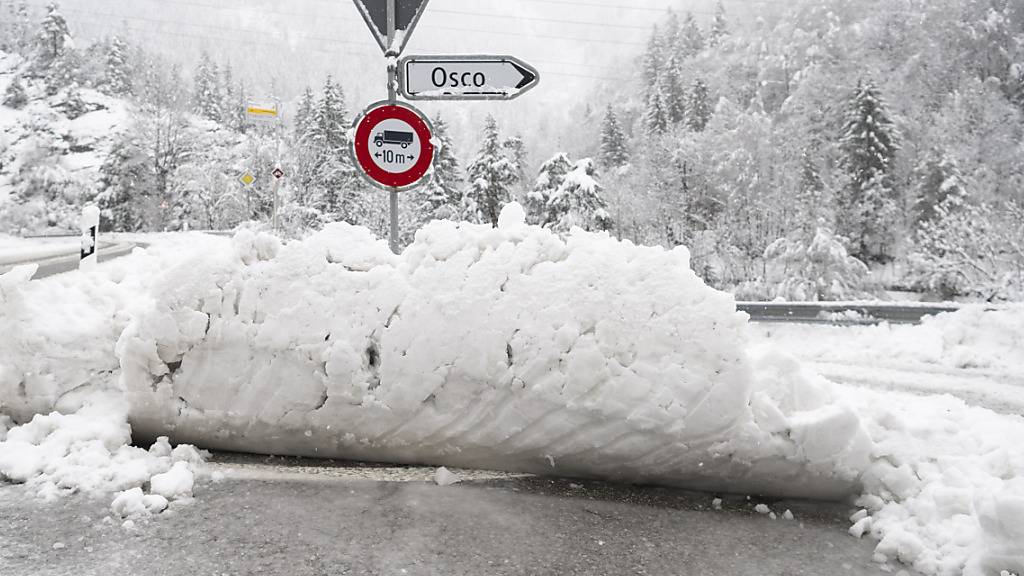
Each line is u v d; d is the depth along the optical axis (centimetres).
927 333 844
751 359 298
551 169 3847
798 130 4247
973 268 1858
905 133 4312
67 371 316
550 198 3372
